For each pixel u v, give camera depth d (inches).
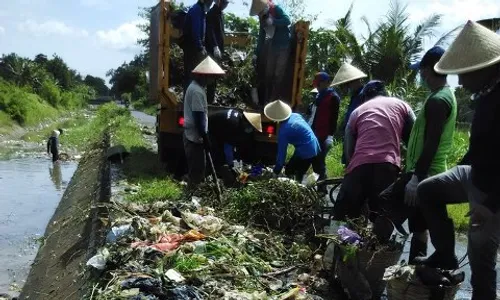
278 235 219.6
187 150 282.7
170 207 246.5
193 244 189.5
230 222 231.8
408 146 172.7
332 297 170.7
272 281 178.2
